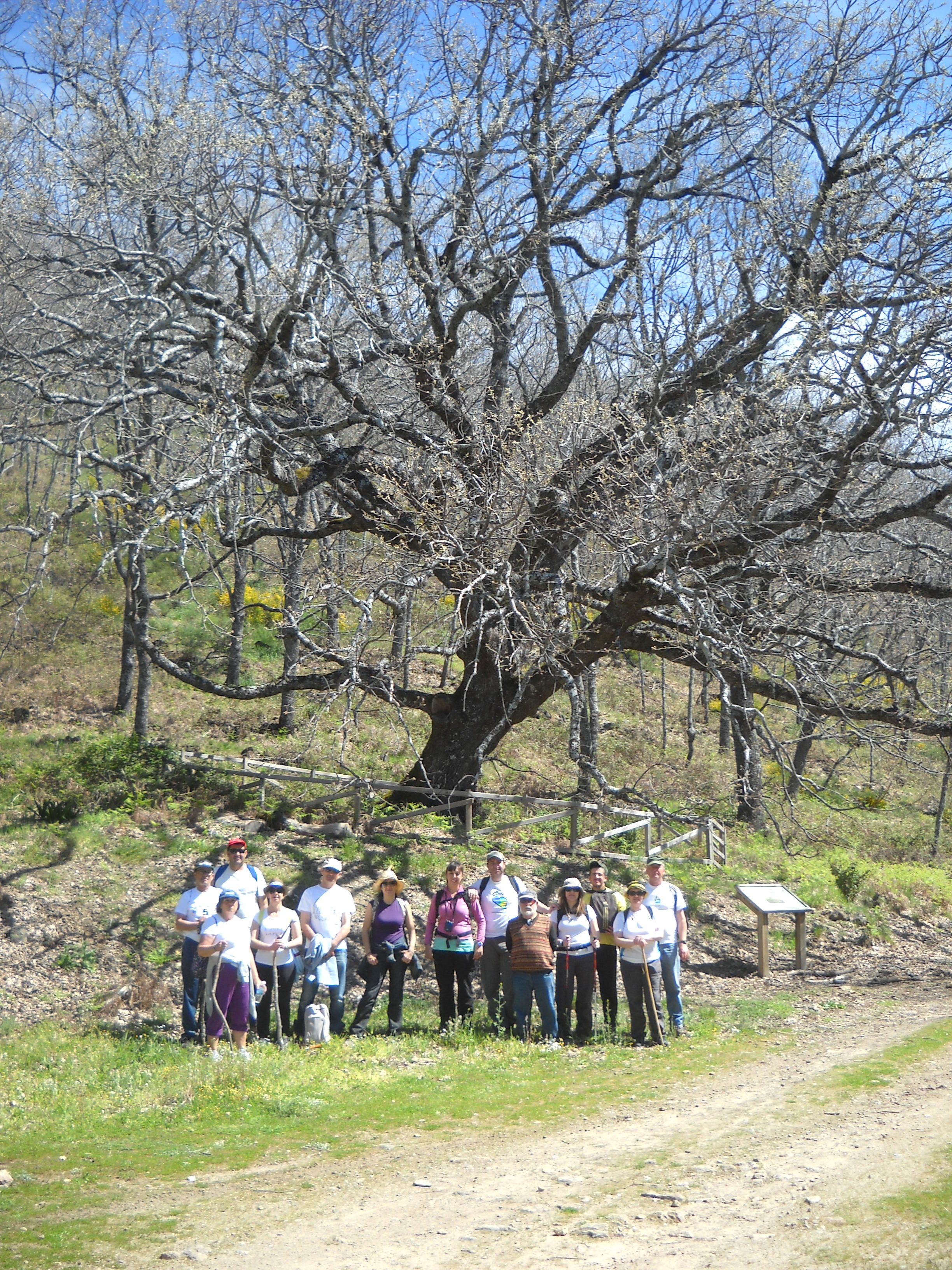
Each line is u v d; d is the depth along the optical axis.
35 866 14.70
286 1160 7.15
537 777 23.77
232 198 14.16
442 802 19.19
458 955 11.32
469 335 18.92
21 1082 8.97
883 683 17.73
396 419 17.16
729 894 18.31
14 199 14.65
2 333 13.57
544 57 16.52
